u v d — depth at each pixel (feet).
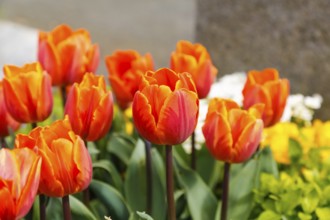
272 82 7.84
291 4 13.85
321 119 13.79
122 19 35.09
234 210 8.05
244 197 8.11
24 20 34.40
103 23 34.50
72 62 8.41
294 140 9.24
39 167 5.56
